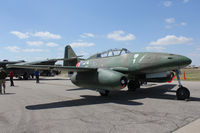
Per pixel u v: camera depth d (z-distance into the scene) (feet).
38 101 24.41
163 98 25.72
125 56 27.89
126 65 26.84
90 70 25.49
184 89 23.27
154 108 18.84
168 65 22.99
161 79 30.30
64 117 15.61
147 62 24.48
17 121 14.44
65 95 30.42
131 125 13.01
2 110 18.70
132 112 17.17
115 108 19.25
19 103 22.95
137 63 25.50
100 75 24.08
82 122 13.98
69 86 48.70
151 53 25.35
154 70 24.47
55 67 24.03
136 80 31.73
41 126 13.05
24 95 30.71
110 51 31.40
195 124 13.04
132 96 28.22
